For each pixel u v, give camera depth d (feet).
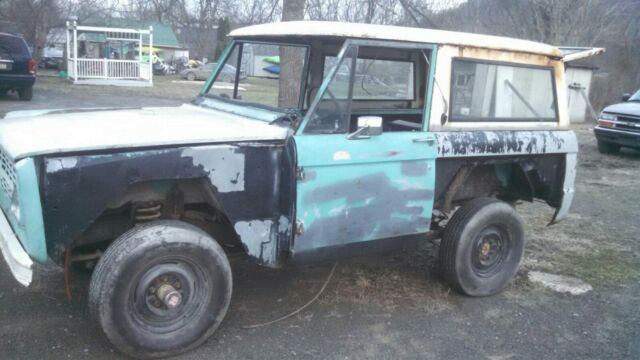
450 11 44.60
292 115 13.00
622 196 29.45
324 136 12.46
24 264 10.26
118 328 10.89
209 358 11.73
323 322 13.61
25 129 11.48
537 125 15.94
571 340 13.60
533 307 15.37
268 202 12.46
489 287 15.76
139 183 11.78
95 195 10.53
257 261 12.59
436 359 12.34
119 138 10.84
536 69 15.72
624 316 15.08
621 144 41.14
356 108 16.28
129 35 108.47
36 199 10.07
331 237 12.92
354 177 12.87
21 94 51.26
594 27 72.49
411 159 13.58
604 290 16.78
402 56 16.47
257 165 12.14
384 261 17.85
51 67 121.60
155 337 11.34
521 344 13.25
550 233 22.09
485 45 14.42
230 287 12.12
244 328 13.06
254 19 28.73
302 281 15.84
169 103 57.06
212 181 11.65
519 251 16.22
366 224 13.37
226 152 11.69
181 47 156.66
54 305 13.53
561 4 70.38
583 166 38.01
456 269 15.19
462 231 15.07
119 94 64.95
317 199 12.47
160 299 11.27
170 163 11.10
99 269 10.87
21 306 13.41
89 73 80.64
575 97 65.41
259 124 13.03
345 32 12.62
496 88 15.02
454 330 13.71
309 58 15.52
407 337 13.20
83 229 10.59
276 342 12.53
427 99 13.94
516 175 16.80
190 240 11.34
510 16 71.87
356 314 14.14
